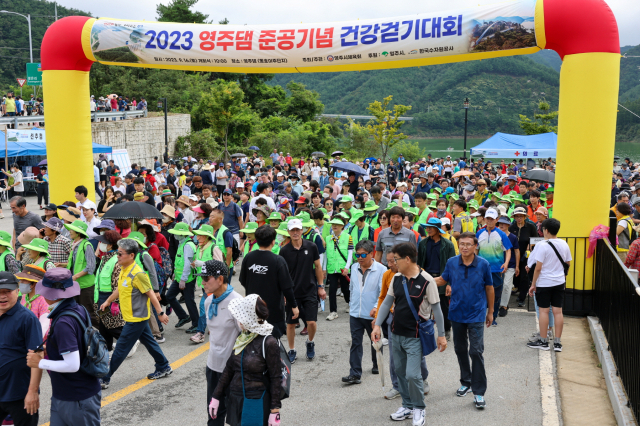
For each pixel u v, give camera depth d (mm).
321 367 7168
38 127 28500
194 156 43281
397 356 5570
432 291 5391
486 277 5906
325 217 11094
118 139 35125
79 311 4340
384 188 15305
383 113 51312
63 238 7902
